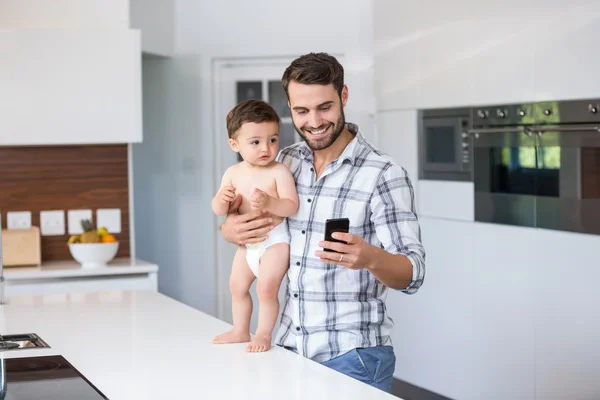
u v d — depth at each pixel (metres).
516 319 3.88
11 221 4.48
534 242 3.76
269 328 2.18
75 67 4.26
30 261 4.28
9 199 4.48
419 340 4.54
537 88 3.72
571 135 3.57
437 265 4.39
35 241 4.28
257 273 2.19
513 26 3.83
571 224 3.60
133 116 4.34
